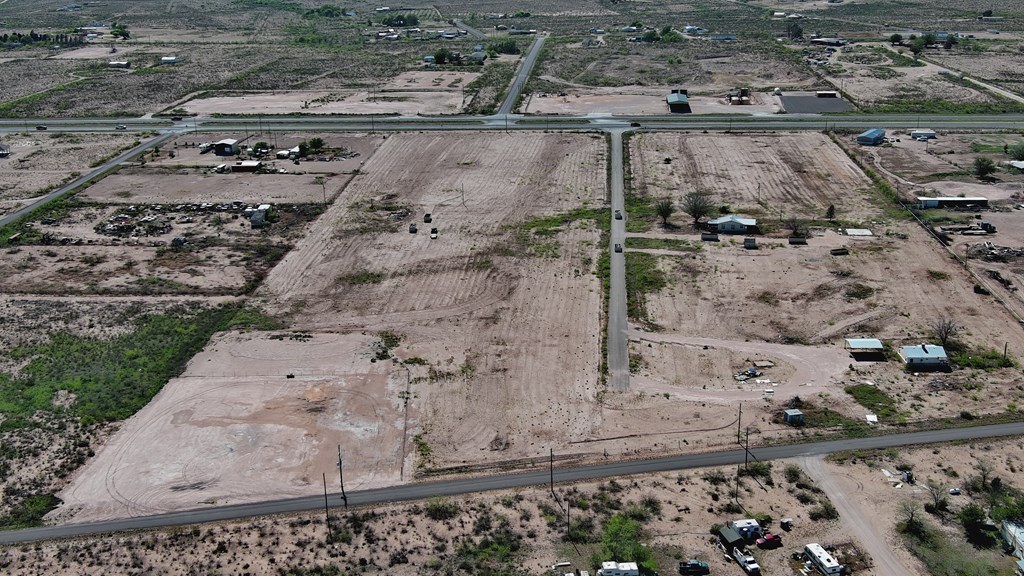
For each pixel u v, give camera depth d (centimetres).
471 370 8144
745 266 10181
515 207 12444
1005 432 7000
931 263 10144
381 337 8775
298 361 8344
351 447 7050
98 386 7975
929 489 6338
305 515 6266
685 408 7475
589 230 11456
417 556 5822
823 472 6588
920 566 5612
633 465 6744
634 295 9538
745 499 6294
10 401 7756
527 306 9388
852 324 8812
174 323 9150
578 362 8250
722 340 8581
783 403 7512
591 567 5641
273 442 7125
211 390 7888
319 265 10569
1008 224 11262
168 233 11700
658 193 12825
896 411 7344
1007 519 5922
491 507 6294
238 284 10081
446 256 10744
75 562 5853
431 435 7194
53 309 9525
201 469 6812
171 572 5738
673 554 5762
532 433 7188
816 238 10950
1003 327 8675
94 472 6794
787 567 5616
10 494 6556
